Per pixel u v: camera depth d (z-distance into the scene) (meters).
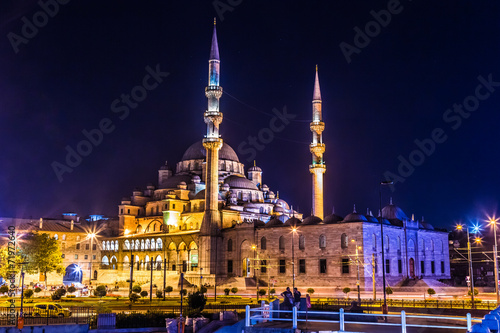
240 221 146.62
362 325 39.09
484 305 66.25
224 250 135.62
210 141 132.00
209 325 45.56
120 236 171.00
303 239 121.06
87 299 94.31
